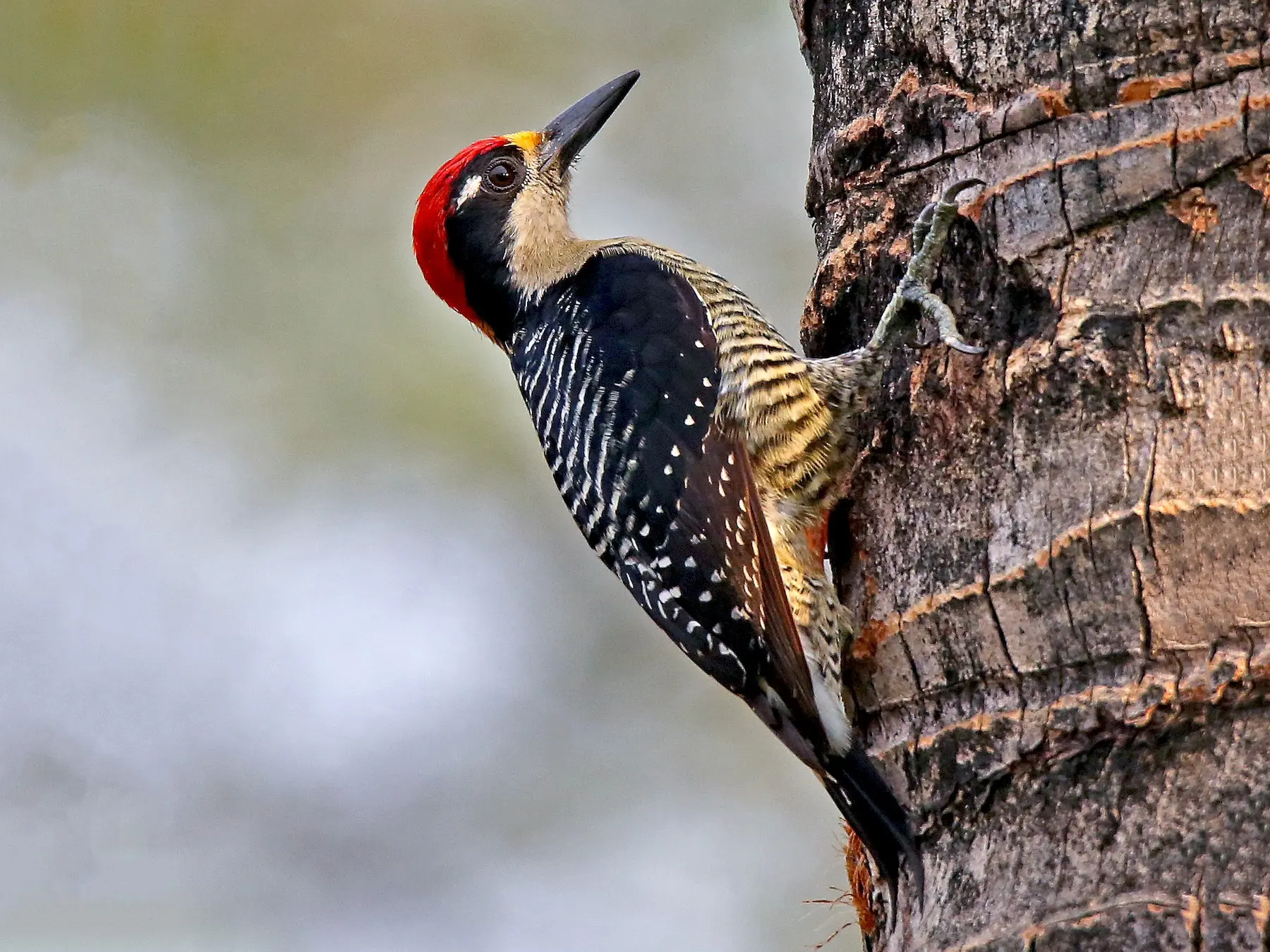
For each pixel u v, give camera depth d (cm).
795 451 971
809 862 1614
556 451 1117
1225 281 754
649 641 1712
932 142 897
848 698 867
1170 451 746
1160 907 675
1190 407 747
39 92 1733
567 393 1105
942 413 839
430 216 1255
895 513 861
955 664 801
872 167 952
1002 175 834
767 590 945
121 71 1742
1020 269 815
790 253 1759
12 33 1723
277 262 1731
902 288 887
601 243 1197
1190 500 735
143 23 1744
